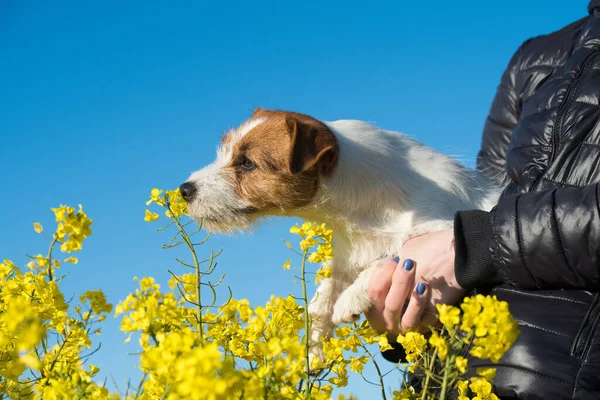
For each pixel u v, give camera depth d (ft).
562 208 3.02
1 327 2.84
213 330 2.98
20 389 2.88
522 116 3.59
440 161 3.88
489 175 4.05
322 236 3.06
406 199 3.76
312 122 3.87
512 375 3.02
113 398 2.68
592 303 3.06
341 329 3.12
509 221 3.10
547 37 3.91
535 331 3.06
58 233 2.84
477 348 2.51
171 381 2.32
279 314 2.99
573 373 2.99
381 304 3.38
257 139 3.91
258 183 3.87
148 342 2.60
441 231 3.44
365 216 3.79
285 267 3.05
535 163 3.41
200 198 3.88
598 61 3.40
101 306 2.90
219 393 2.07
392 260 3.41
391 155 3.83
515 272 3.10
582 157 3.30
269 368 2.31
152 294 2.58
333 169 3.80
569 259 3.01
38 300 2.93
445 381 2.57
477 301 2.54
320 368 3.12
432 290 3.30
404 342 2.99
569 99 3.40
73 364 2.87
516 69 3.96
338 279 3.82
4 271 3.07
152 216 3.09
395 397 2.97
